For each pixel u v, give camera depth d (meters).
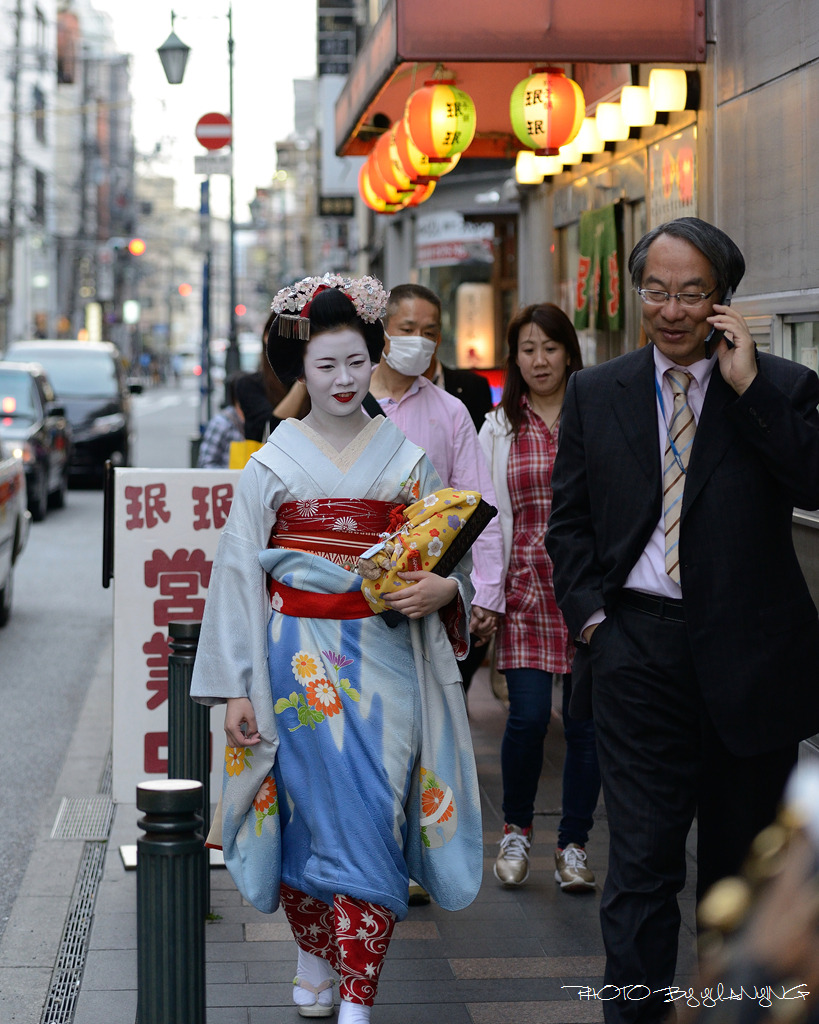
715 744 3.15
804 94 4.76
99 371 21.09
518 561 4.64
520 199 10.65
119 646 5.06
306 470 3.28
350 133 9.17
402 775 3.22
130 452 21.56
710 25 5.71
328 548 3.26
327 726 3.21
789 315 4.95
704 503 3.10
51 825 5.55
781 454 3.03
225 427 8.48
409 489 3.34
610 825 3.24
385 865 3.17
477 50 5.67
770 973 1.15
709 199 5.85
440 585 3.22
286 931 4.30
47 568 13.04
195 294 121.00
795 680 3.13
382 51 6.58
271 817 3.31
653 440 3.19
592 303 8.05
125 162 62.69
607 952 3.17
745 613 3.09
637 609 3.20
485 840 5.18
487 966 4.00
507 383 4.74
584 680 3.42
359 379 3.31
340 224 39.19
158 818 2.73
